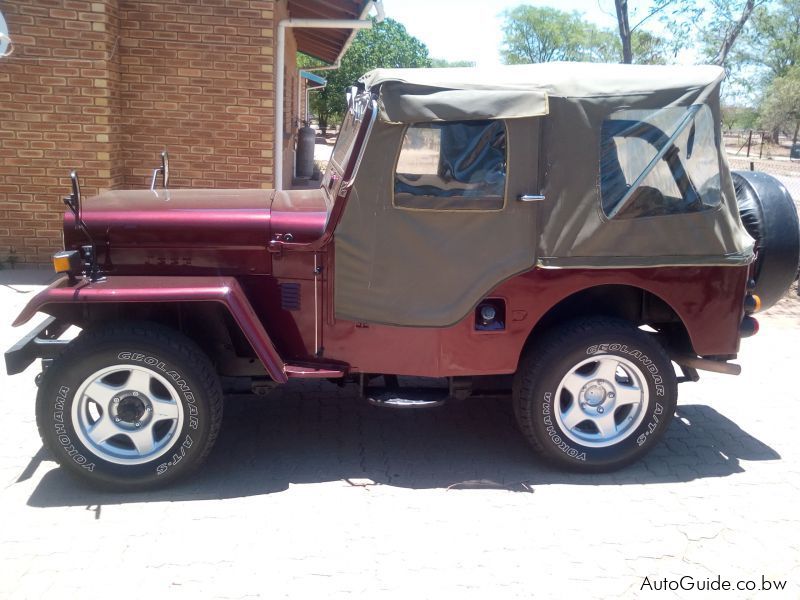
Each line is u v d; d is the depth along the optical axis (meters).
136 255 4.13
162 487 4.02
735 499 4.08
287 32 13.49
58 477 4.14
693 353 4.43
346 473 4.29
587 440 4.27
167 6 9.05
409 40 36.94
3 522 3.69
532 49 39.78
